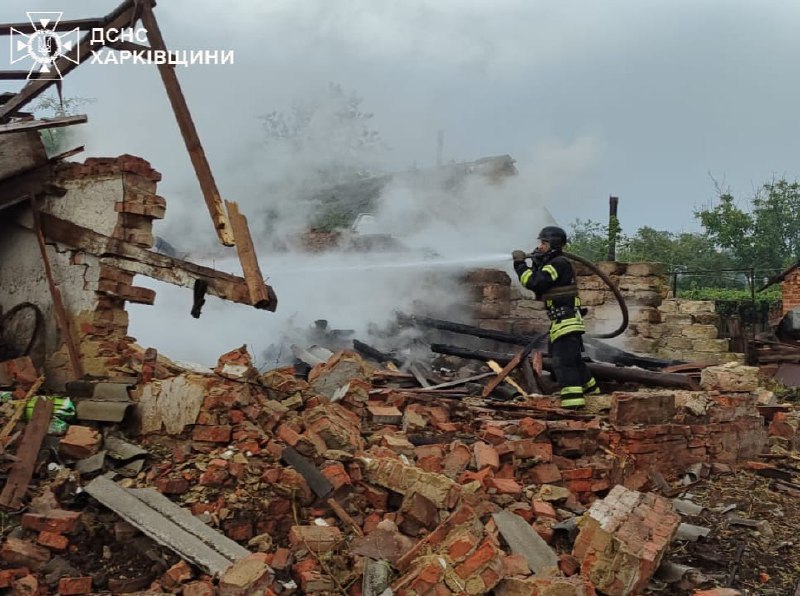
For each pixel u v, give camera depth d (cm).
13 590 420
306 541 466
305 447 543
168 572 427
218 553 445
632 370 859
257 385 592
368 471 536
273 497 502
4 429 546
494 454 612
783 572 540
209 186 619
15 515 472
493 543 437
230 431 544
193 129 621
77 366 646
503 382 856
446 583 419
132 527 462
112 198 654
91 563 448
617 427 707
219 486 506
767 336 1627
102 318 652
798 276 2003
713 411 795
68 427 563
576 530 523
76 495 491
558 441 673
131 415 572
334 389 705
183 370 638
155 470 521
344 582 448
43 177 685
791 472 796
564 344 771
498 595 423
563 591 413
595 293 1302
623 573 455
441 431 684
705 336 1261
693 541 582
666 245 3572
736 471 787
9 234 714
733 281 3347
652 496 557
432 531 499
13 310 691
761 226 3447
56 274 678
